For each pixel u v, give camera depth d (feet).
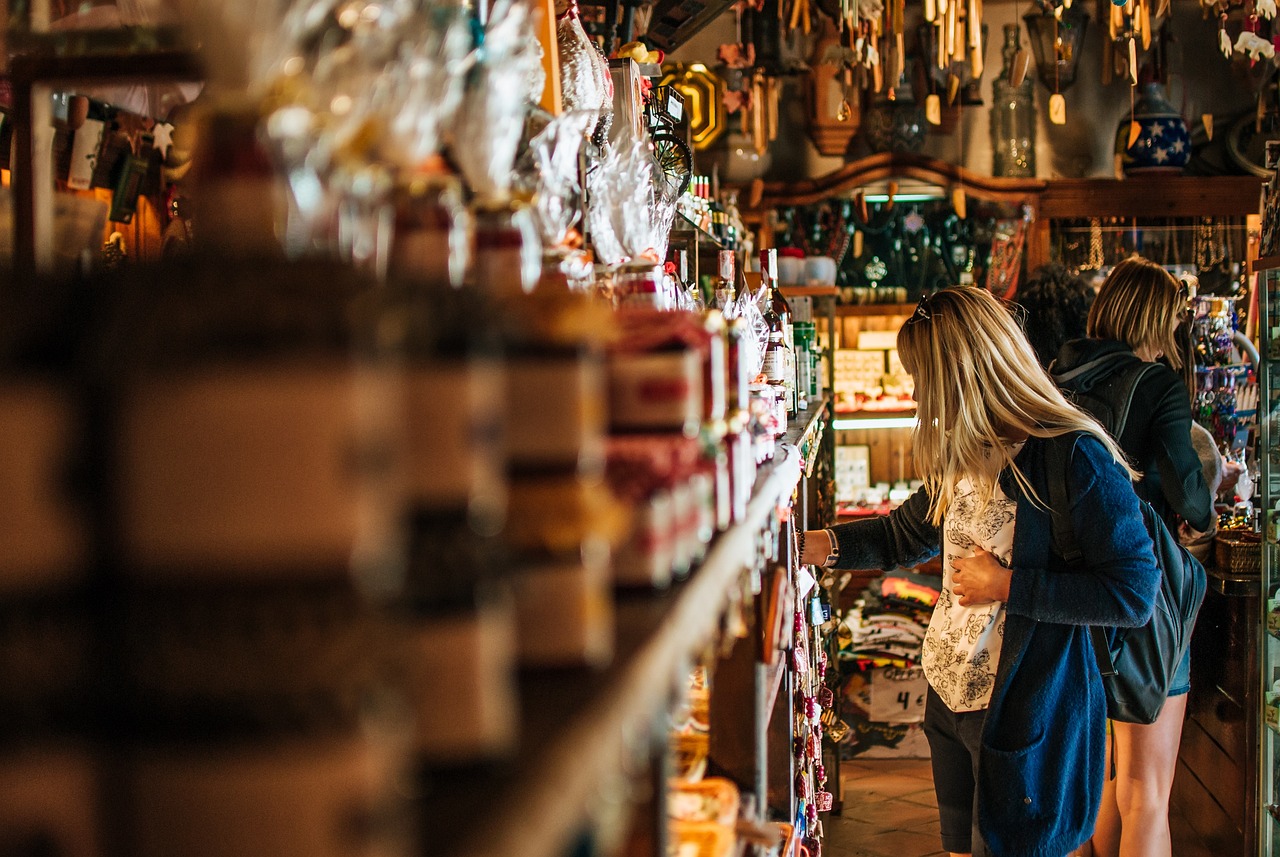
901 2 16.44
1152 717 9.15
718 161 19.22
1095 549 7.66
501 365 1.84
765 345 7.39
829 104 20.27
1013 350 8.11
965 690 8.13
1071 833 7.66
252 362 1.23
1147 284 11.80
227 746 1.20
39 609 1.22
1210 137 20.15
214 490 1.22
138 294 1.28
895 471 19.71
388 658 1.27
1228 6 17.49
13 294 1.27
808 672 8.86
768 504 4.21
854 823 14.23
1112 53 19.56
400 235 2.41
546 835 1.40
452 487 1.50
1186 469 10.87
